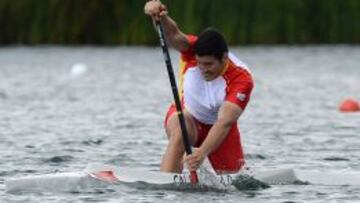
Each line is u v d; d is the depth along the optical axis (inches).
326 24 4544.8
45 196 1123.9
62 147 1549.0
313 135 1727.4
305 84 2970.0
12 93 2647.6
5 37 4734.3
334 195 1141.1
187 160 1157.7
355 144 1604.3
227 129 1162.0
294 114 2103.8
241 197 1125.7
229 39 4404.5
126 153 1494.8
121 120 1966.0
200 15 4340.6
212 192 1155.9
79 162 1400.1
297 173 1224.8
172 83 1170.6
